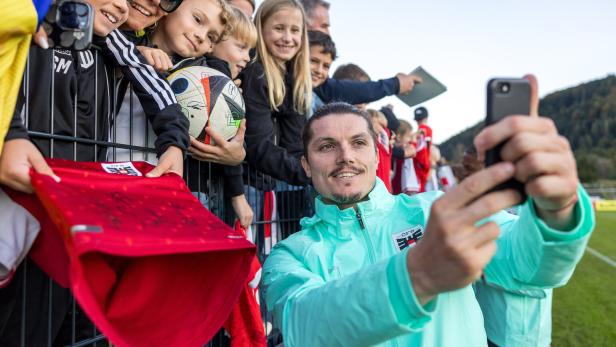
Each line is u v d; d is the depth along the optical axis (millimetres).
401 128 6789
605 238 13773
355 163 1588
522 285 1214
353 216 1577
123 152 2016
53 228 1194
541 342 1983
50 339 1511
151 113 1821
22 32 1065
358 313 912
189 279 1171
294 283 1364
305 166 1856
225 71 2508
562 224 879
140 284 1094
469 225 714
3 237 1162
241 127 2357
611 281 7004
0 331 1463
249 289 2135
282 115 3059
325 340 996
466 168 2453
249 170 2762
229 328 2129
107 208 1014
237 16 2676
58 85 1675
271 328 2889
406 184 5914
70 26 1131
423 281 829
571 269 971
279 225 2979
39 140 1577
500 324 1994
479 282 2055
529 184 684
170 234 1017
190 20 2316
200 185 2359
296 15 2971
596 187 52219
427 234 754
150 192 1242
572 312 5047
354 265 1531
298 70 3094
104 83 1897
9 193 1186
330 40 3602
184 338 1124
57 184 1027
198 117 2137
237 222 2393
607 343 3924
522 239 1060
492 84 754
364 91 3746
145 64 1892
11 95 1093
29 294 1521
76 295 781
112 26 1736
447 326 1368
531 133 672
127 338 1053
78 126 1760
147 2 2051
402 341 1368
